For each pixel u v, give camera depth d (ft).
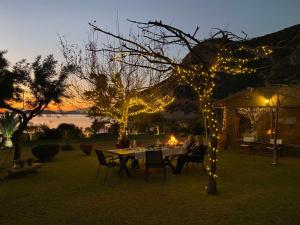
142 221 22.00
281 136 55.06
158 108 54.80
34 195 28.94
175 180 34.35
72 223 21.80
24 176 37.32
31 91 49.57
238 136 61.67
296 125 53.36
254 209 24.25
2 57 49.49
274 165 43.75
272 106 52.11
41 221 22.24
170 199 27.14
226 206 25.04
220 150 60.18
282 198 27.12
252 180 34.14
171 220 22.13
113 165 35.70
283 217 22.52
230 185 31.83
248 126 60.95
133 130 96.32
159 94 53.72
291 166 43.04
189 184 32.40
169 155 37.32
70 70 51.47
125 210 24.39
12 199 27.71
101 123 92.79
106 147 67.26
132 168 41.60
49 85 49.85
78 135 90.84
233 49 27.68
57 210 24.57
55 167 43.27
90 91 53.62
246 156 52.75
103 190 30.45
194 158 37.70
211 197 27.55
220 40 27.66
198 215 23.07
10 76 48.91
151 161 33.55
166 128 97.35
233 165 43.78
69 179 35.53
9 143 70.08
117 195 28.63
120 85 52.11
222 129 63.57
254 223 21.42
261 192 29.09
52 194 29.22
